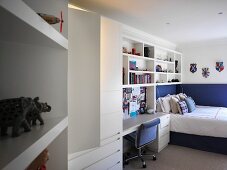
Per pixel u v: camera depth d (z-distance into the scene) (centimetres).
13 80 115
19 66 117
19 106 90
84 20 211
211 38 512
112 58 270
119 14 311
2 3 50
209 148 415
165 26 387
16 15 58
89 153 231
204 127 413
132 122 364
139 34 431
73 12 203
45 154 106
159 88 518
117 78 281
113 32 271
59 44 118
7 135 85
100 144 245
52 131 100
